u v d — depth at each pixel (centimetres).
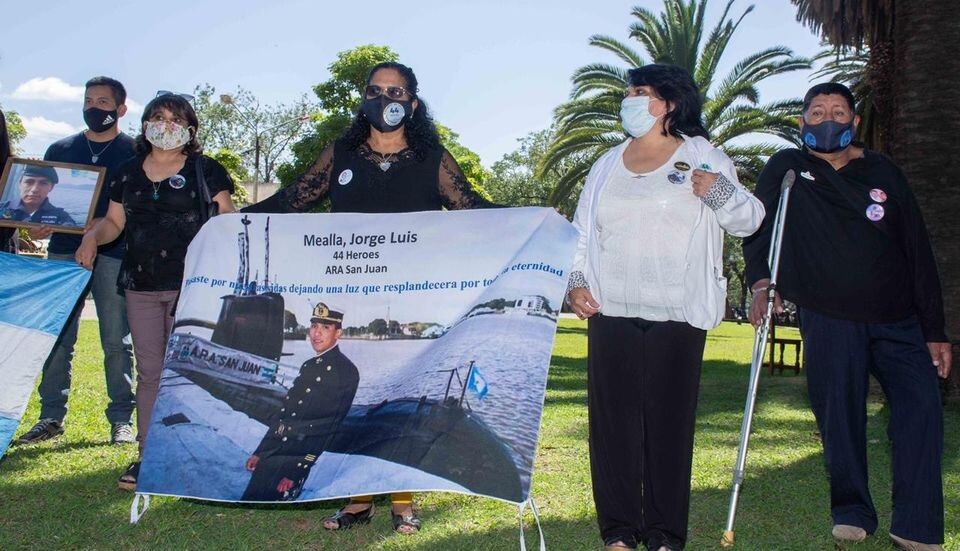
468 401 391
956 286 935
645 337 399
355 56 2964
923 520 405
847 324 427
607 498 400
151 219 509
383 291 421
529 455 378
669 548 390
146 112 499
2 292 482
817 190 433
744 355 1977
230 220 443
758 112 2327
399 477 385
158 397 425
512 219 418
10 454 580
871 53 1138
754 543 422
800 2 1173
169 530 428
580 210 417
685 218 390
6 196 523
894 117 979
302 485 396
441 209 454
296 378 418
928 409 414
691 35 2478
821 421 437
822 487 541
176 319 436
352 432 403
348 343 418
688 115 401
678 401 394
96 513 452
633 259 394
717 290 394
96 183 533
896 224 427
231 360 426
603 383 403
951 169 931
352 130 447
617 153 413
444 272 418
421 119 444
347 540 419
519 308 400
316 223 434
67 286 492
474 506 481
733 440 716
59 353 628
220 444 413
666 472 393
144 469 413
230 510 468
